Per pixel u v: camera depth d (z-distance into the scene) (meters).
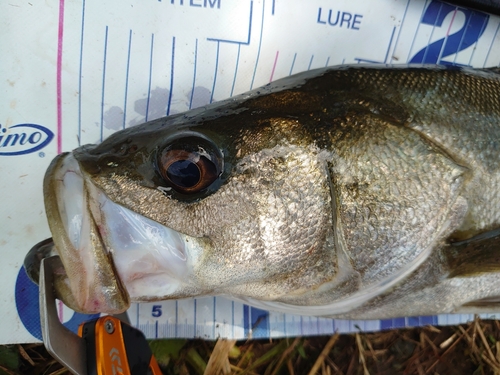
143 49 0.19
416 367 0.22
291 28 0.20
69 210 0.12
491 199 0.15
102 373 0.14
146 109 0.19
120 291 0.13
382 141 0.14
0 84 0.18
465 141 0.15
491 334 0.23
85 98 0.19
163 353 0.20
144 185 0.13
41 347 0.19
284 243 0.13
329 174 0.13
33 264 0.15
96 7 0.18
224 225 0.13
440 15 0.20
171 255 0.13
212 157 0.13
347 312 0.17
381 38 0.20
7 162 0.18
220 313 0.20
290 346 0.21
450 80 0.15
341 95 0.14
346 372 0.21
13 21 0.18
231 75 0.19
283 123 0.13
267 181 0.13
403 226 0.14
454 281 0.16
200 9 0.19
